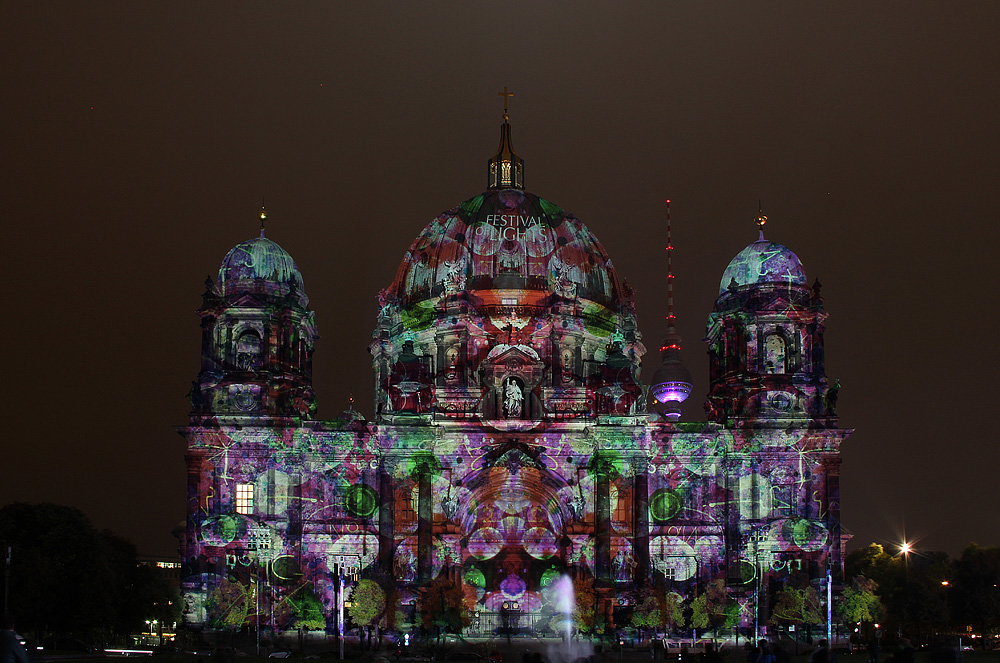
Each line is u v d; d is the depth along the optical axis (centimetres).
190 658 8525
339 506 12912
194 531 12512
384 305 15038
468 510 13250
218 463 12825
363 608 11862
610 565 12781
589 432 13075
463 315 14325
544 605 13225
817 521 12825
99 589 11512
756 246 14075
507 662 10750
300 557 12662
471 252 14775
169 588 13175
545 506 13675
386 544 12650
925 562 16725
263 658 9688
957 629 16138
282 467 12838
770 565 12812
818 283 13675
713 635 12481
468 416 13175
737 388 13475
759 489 13075
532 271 14662
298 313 13538
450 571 12962
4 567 11150
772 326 13575
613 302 15188
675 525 13012
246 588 12306
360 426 12962
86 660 8331
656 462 13175
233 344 13350
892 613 14938
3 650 3788
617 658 10819
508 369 13588
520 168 16012
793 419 13225
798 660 10431
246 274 13562
